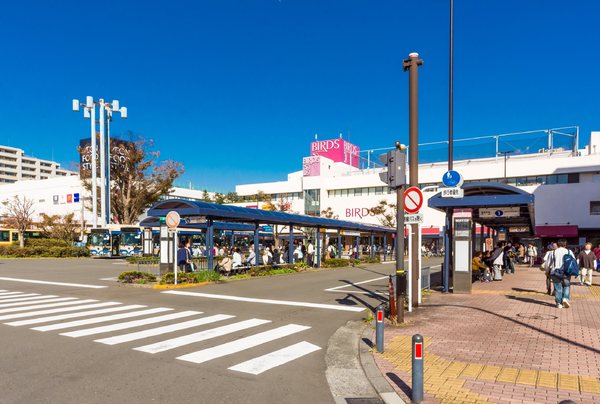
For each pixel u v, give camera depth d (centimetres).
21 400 477
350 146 7019
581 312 1012
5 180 12606
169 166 5309
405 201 1021
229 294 1410
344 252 4478
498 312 1015
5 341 751
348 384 550
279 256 2559
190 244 3781
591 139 5047
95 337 785
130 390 513
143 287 1566
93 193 4716
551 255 1100
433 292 1400
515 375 559
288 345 748
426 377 556
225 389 522
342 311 1107
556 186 4434
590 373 567
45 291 1462
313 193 6109
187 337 795
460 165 5072
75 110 4666
